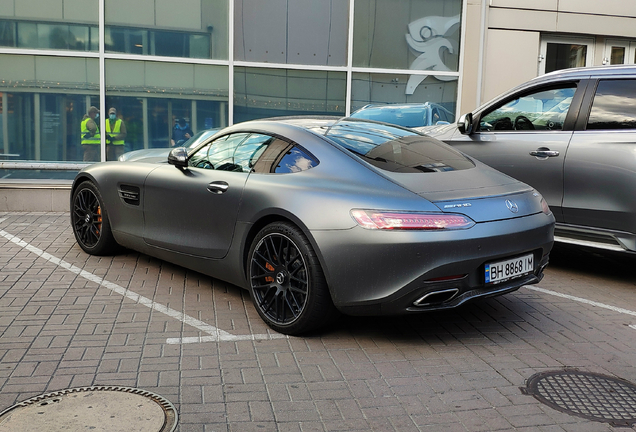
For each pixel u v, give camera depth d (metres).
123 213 5.67
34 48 9.62
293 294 4.05
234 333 4.12
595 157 5.58
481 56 11.09
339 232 3.78
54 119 9.76
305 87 10.56
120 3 9.80
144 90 10.00
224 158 4.86
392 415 3.03
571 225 5.84
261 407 3.08
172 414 2.98
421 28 10.84
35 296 4.82
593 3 11.59
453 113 11.13
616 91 5.65
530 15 11.32
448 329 4.34
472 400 3.21
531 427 2.93
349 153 4.19
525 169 6.07
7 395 3.13
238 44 10.25
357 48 10.65
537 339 4.18
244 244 4.40
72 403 3.05
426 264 3.63
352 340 4.07
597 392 3.33
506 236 3.88
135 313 4.48
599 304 5.05
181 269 5.73
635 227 5.39
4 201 9.14
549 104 6.07
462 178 4.20
